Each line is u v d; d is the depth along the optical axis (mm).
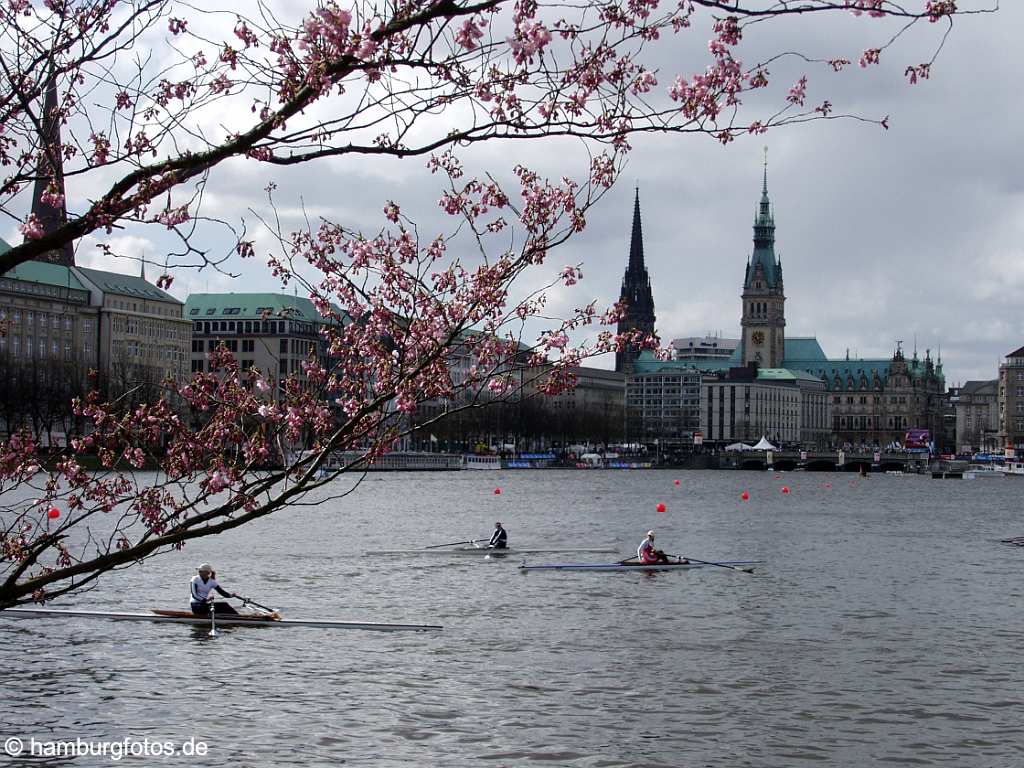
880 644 81375
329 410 32469
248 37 23266
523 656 75188
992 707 64000
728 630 86125
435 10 21141
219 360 32031
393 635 81250
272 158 22859
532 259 29422
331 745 55281
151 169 22062
